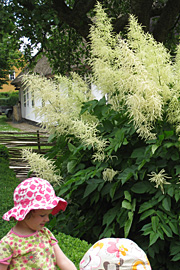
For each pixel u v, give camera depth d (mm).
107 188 3281
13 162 9742
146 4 5965
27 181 1859
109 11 7480
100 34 3547
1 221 3754
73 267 1931
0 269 1755
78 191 3500
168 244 3238
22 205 1797
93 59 3559
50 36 8070
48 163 3641
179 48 3570
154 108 2867
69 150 3814
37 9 5969
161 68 3111
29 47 7352
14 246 1797
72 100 3855
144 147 3195
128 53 2844
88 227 3594
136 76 2805
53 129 3740
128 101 2949
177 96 3111
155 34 6684
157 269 3230
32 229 1853
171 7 6383
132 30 3285
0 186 5648
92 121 3623
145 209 3004
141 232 3303
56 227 3729
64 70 8398
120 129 3393
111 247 1390
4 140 10438
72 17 6508
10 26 6117
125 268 1344
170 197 3027
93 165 3660
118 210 3266
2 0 6223
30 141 10469
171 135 2990
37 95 3578
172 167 3160
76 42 8422
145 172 3203
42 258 1831
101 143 3250
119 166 3418
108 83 3432
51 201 1810
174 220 2965
